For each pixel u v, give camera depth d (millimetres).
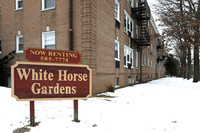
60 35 10008
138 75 20469
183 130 4109
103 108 6133
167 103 7324
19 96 3914
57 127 3971
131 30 18250
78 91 4504
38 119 4531
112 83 12227
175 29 14453
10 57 11984
